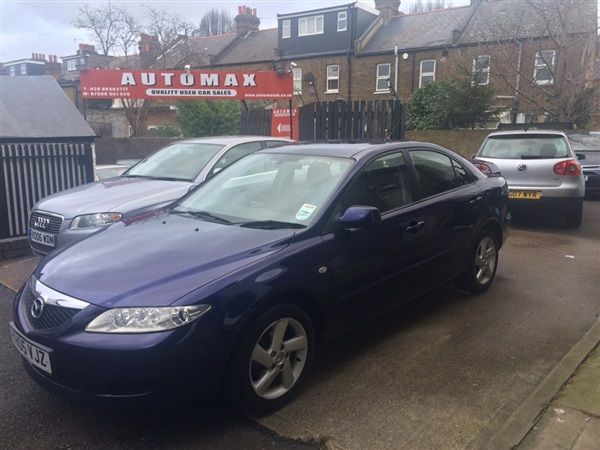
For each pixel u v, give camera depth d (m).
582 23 16.94
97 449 2.92
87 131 8.10
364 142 4.62
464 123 18.75
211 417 3.20
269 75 13.35
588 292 5.42
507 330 4.46
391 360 3.92
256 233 3.52
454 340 4.26
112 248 3.49
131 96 12.66
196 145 7.21
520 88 20.78
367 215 3.51
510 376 3.66
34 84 8.77
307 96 30.97
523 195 8.09
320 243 3.48
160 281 2.97
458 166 5.16
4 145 7.14
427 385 3.55
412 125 19.53
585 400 3.24
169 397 2.82
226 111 19.59
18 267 6.57
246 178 4.39
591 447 2.81
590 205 10.98
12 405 3.36
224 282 2.98
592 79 17.47
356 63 29.33
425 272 4.46
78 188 6.64
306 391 3.48
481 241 5.25
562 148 8.12
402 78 27.81
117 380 2.78
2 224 7.14
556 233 8.22
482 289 5.36
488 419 3.14
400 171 4.38
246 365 3.05
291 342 3.32
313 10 30.47
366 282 3.83
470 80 18.42
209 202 4.27
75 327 2.85
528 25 20.77
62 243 5.52
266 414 3.22
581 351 3.94
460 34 26.08
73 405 3.36
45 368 2.94
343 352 4.06
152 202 5.80
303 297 3.40
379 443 2.93
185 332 2.80
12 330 3.25
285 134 14.67
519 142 8.38
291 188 4.03
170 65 28.94
